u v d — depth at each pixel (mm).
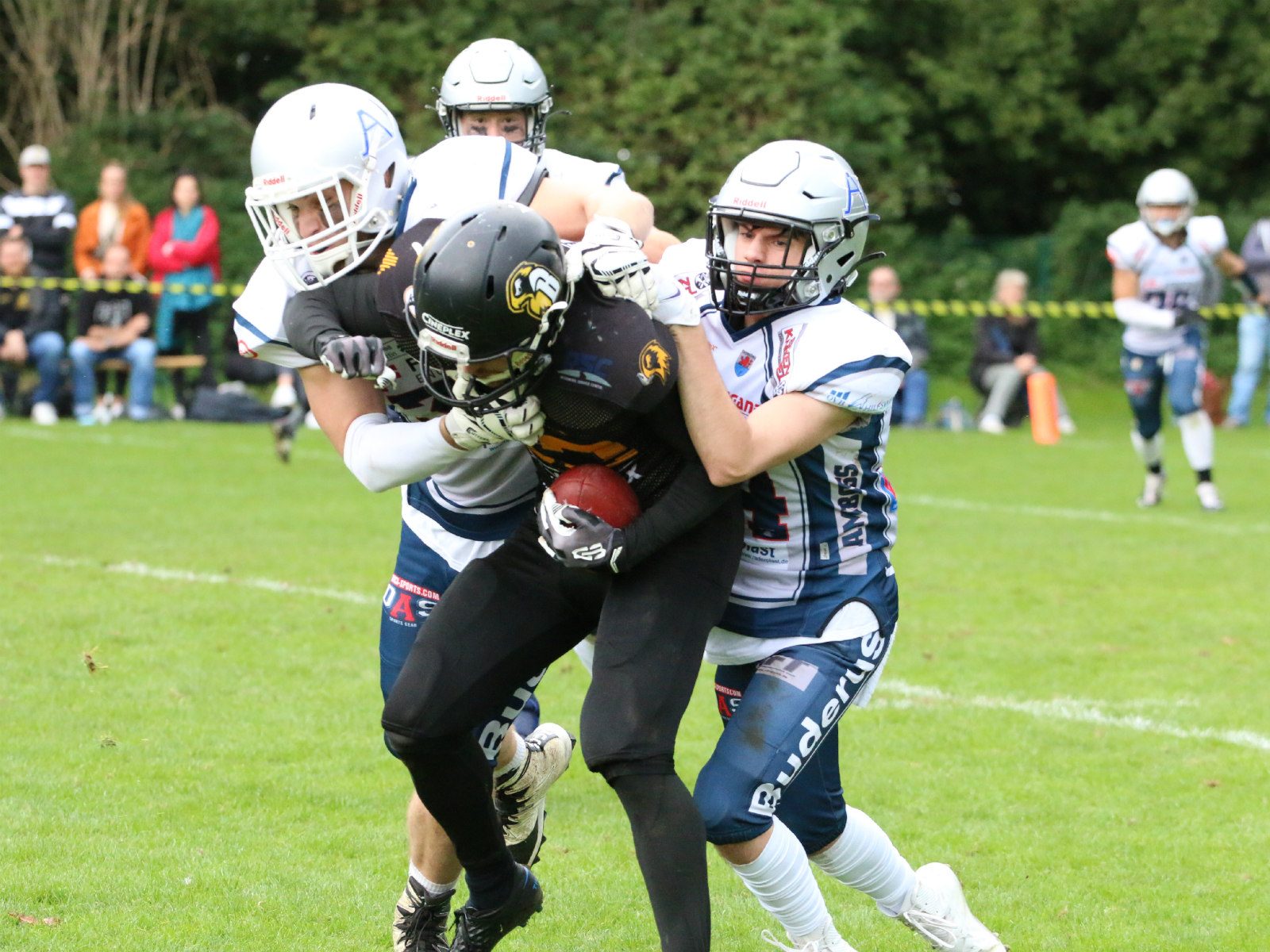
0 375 53656
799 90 77500
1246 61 83688
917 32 84062
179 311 54625
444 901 12695
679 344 10641
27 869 14031
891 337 11422
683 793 10477
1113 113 83562
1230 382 74500
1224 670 22469
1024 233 90250
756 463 10805
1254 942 13125
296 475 41125
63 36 73188
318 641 22953
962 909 12422
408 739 11117
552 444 11141
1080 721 19828
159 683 20453
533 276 9820
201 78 77625
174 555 29172
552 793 17312
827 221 11438
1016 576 29359
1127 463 49250
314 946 12695
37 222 51781
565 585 11414
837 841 11945
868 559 11758
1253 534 34594
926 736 19109
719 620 11102
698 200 75625
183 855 14578
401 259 11062
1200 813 16453
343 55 73688
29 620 23562
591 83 75062
